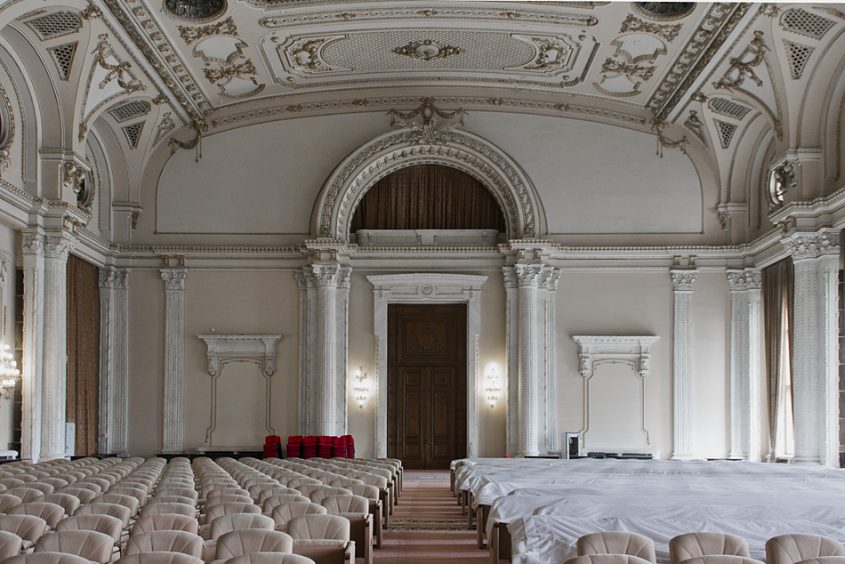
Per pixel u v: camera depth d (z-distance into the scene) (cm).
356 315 2539
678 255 2498
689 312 2489
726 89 2170
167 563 631
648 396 2481
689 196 2522
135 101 2292
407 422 2612
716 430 2462
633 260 2511
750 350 2434
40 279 1969
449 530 1368
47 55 1894
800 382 1947
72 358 2270
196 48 2128
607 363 2495
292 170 2545
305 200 2541
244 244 2525
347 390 2506
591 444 2469
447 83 2470
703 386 2475
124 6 1819
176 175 2547
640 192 2525
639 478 1324
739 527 833
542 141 2539
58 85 1961
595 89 2433
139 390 2491
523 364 2453
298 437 2392
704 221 2512
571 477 1338
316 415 2461
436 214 2606
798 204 1939
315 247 2466
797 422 1947
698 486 1148
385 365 2522
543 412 2472
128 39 1942
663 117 2472
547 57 2261
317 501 1077
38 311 1953
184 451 2478
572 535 819
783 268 2247
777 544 699
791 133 1980
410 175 2617
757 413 2416
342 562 790
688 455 2452
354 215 2617
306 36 2120
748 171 2462
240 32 2073
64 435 2033
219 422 2492
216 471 1536
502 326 2527
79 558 616
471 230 2580
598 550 717
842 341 1950
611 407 2478
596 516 868
